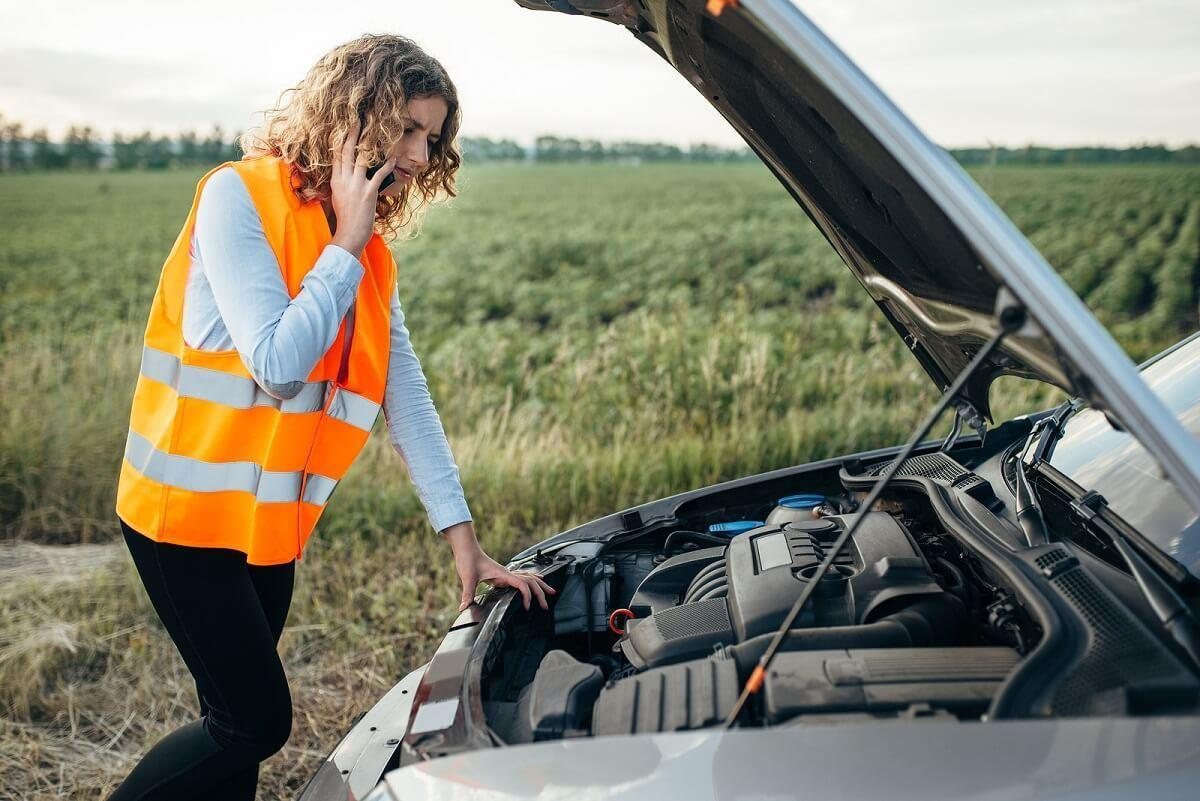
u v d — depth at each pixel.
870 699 1.39
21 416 5.70
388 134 1.81
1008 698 1.33
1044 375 1.62
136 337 7.60
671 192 46.41
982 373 2.08
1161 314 11.70
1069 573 1.61
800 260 16.42
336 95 1.80
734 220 29.33
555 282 17.19
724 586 1.97
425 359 9.33
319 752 3.17
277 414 1.87
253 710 1.97
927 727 1.28
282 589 2.14
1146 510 1.77
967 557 1.96
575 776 1.34
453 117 1.98
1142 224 23.27
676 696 1.49
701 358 6.17
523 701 1.70
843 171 1.88
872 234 2.02
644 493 4.98
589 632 2.07
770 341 8.03
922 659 1.49
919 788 1.22
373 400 2.02
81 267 22.36
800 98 1.72
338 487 5.12
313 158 1.85
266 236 1.80
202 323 1.84
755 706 1.46
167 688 3.61
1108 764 1.21
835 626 1.72
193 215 1.85
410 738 1.54
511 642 1.98
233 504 1.88
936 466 2.33
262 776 3.08
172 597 1.92
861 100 1.33
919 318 1.98
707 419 5.81
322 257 1.79
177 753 2.01
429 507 2.17
